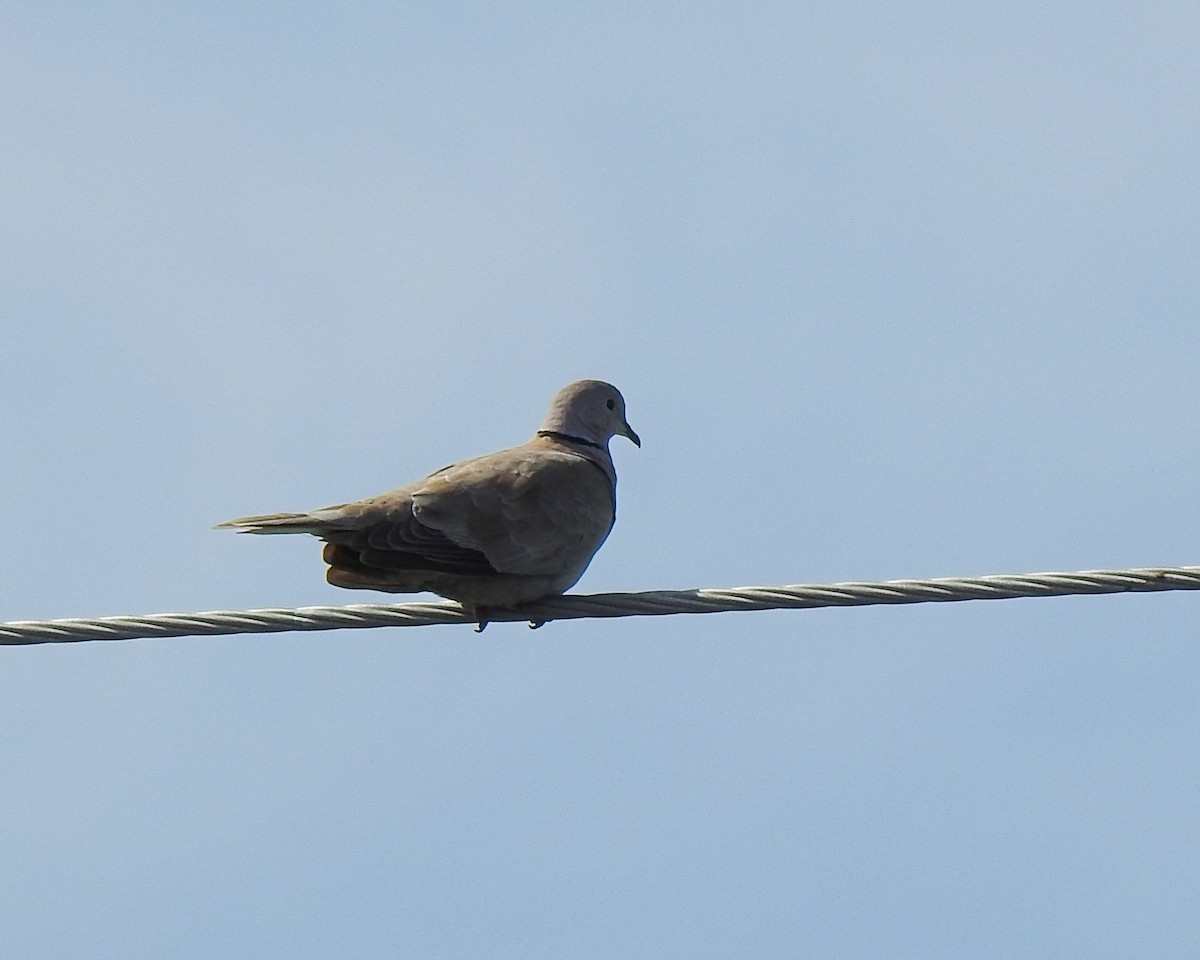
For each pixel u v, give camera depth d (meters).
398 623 12.48
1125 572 11.44
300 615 11.76
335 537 12.47
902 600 11.59
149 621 11.58
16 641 11.52
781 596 11.81
